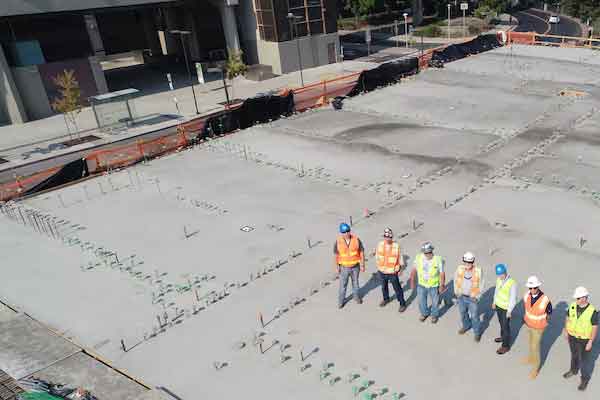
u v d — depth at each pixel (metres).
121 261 12.83
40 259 13.32
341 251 9.78
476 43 34.41
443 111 22.59
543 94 23.77
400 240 12.41
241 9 41.09
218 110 31.22
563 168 15.52
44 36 32.91
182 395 8.48
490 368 8.37
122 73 46.84
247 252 12.65
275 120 23.88
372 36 56.22
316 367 8.80
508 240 11.95
